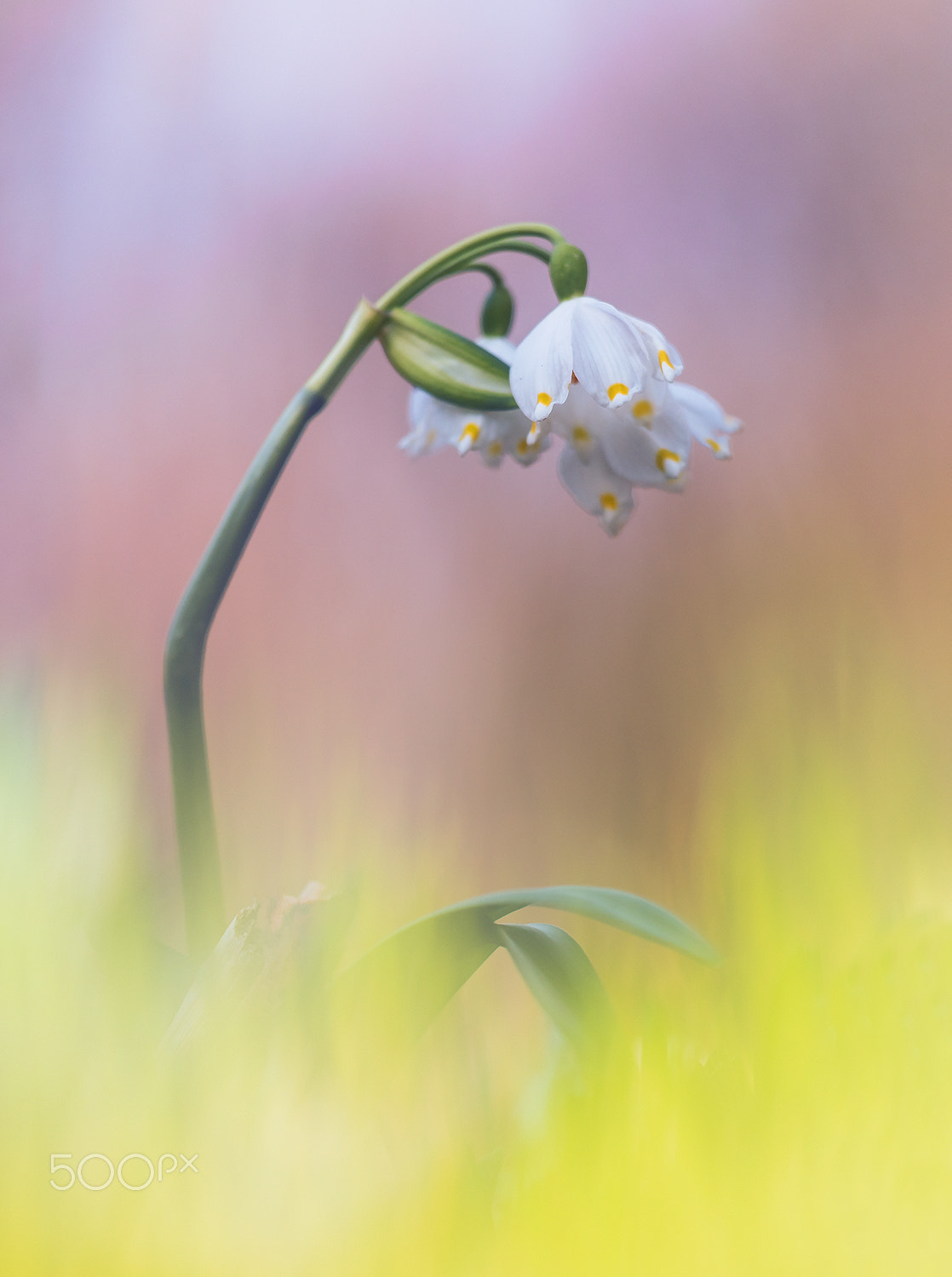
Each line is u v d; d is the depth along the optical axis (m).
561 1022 0.55
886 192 1.81
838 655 0.43
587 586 1.63
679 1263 0.34
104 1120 0.38
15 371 1.82
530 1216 0.35
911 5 1.82
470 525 1.75
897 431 1.67
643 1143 0.36
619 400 0.64
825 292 1.82
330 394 0.66
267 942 0.56
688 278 1.89
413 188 1.97
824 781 0.41
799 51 1.88
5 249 1.87
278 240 1.95
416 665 0.90
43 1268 0.34
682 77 1.93
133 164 1.92
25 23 1.91
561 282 0.65
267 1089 0.43
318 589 1.73
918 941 0.38
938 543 0.59
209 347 1.88
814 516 1.37
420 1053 0.44
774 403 1.78
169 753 0.64
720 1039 0.40
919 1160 0.35
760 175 1.88
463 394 0.66
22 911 0.40
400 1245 0.35
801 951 0.38
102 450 1.79
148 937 0.45
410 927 0.58
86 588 0.58
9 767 0.44
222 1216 0.36
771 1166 0.35
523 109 1.97
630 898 0.59
